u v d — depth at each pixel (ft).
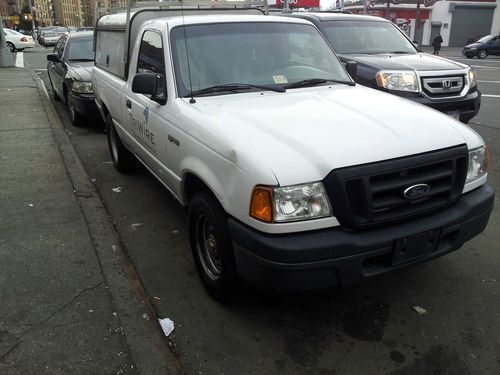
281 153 9.02
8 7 360.07
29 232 14.51
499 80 55.62
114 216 16.44
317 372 9.20
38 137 25.54
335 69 14.90
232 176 9.39
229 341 10.06
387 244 9.11
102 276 12.07
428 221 9.66
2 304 10.89
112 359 9.19
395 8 152.97
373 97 12.60
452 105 23.29
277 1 91.71
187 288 12.02
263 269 8.91
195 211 11.14
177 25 13.46
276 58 13.80
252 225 8.98
